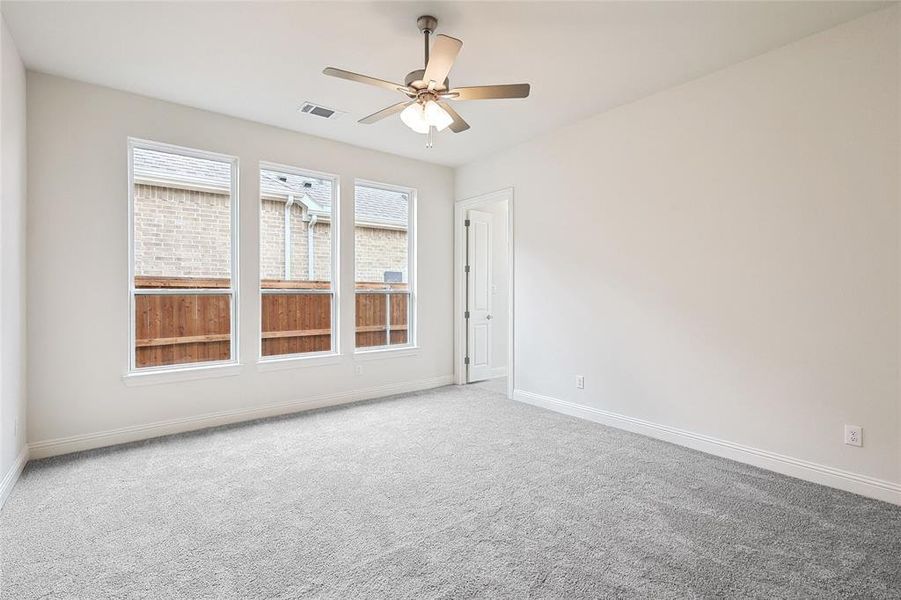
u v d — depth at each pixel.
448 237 5.76
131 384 3.61
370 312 5.16
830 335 2.76
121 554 2.07
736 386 3.20
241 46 2.94
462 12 2.55
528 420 4.20
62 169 3.34
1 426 2.55
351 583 1.86
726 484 2.81
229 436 3.74
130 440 3.62
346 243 4.86
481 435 3.77
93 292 3.47
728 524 2.33
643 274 3.76
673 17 2.59
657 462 3.17
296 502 2.58
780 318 2.97
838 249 2.72
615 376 3.99
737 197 3.17
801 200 2.87
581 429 3.93
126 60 3.11
